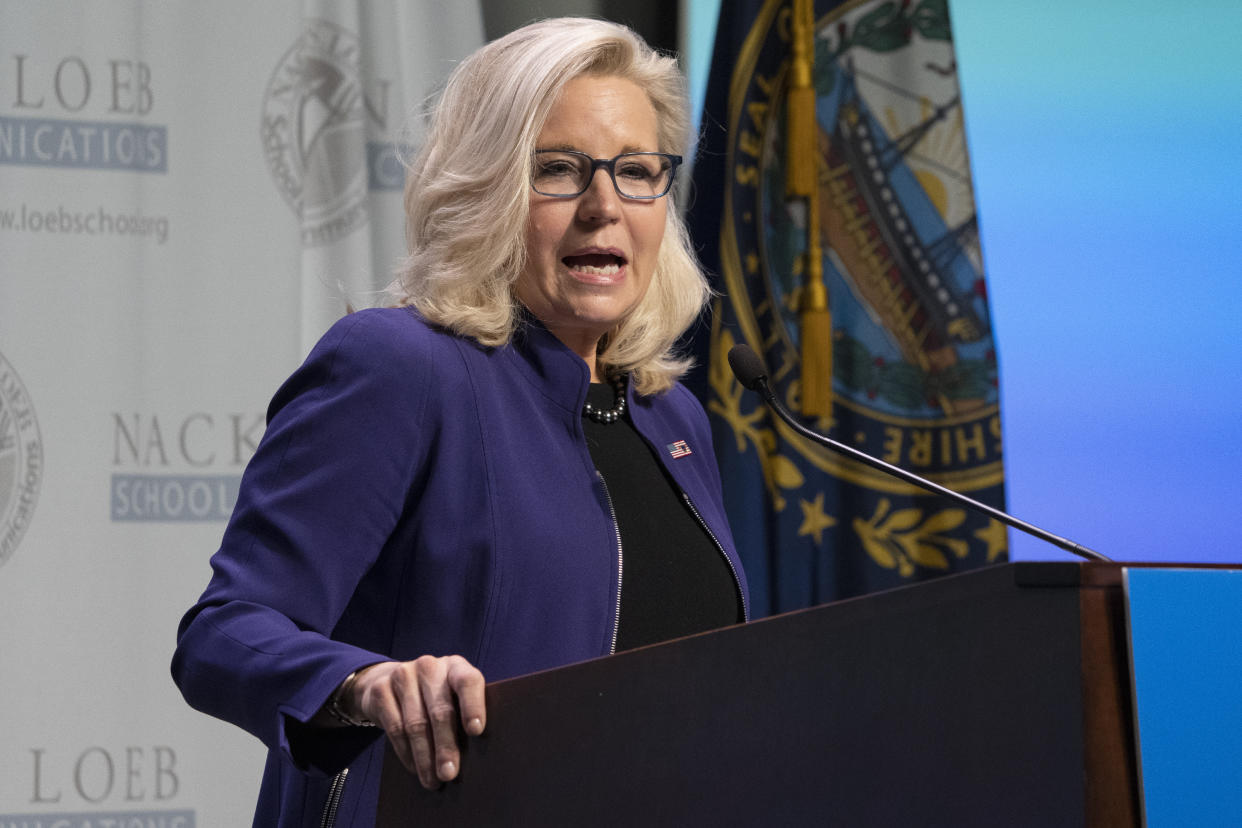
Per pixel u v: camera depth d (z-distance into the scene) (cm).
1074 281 1044
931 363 973
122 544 852
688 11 1010
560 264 439
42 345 850
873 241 984
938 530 960
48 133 860
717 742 267
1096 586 217
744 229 961
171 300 870
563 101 441
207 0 891
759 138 973
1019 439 1030
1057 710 214
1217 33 1064
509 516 394
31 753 828
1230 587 221
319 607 368
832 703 248
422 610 389
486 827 303
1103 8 1061
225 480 870
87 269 859
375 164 927
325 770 330
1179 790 211
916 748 233
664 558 429
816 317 927
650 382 484
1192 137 1058
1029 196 1048
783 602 943
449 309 422
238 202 884
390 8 935
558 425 428
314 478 381
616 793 282
